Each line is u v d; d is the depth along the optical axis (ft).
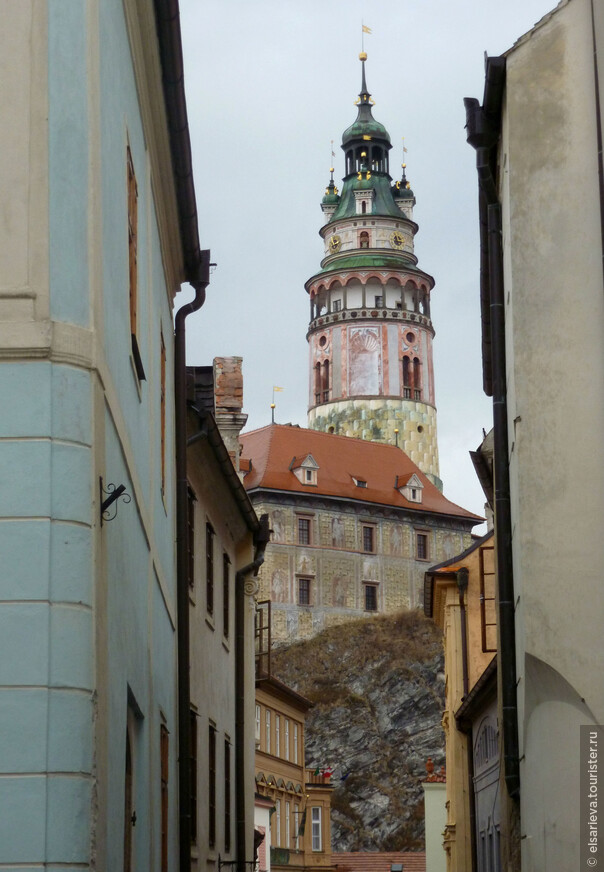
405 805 423.64
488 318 59.93
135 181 46.11
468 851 119.85
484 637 91.50
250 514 96.58
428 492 474.90
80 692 30.76
